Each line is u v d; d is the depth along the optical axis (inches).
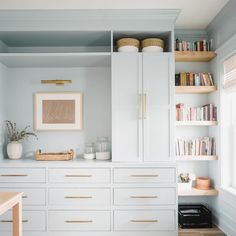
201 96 141.7
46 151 140.3
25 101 140.6
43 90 141.3
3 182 119.1
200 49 134.2
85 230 118.2
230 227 115.3
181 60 138.3
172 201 117.4
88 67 141.1
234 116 123.6
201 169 141.4
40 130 139.6
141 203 117.6
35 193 118.9
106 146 134.5
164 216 117.3
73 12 116.8
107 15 118.3
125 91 121.0
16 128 140.3
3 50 134.9
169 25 121.2
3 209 67.8
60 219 118.3
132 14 118.0
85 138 140.3
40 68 141.4
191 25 134.8
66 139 140.5
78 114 139.6
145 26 120.9
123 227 117.4
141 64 121.1
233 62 114.5
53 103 140.2
